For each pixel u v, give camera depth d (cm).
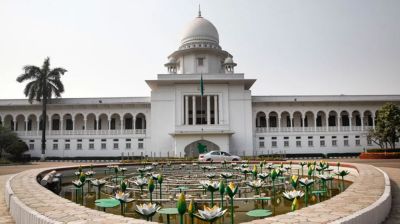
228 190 732
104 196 1305
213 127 4662
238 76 4912
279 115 5159
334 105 5194
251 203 1083
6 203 1076
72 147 5009
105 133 5034
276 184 1495
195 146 4703
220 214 570
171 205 1056
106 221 572
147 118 5056
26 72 4641
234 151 4862
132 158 4616
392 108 4412
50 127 5103
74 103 5031
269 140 5081
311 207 691
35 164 3625
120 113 5112
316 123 5284
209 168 2273
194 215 590
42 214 645
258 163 2553
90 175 1653
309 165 1631
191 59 5397
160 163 2570
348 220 569
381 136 4447
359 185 1069
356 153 5050
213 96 5006
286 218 582
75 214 641
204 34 5544
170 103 4916
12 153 4359
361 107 5206
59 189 1593
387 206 825
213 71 5431
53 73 4697
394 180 1581
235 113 4941
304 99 5203
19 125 5288
